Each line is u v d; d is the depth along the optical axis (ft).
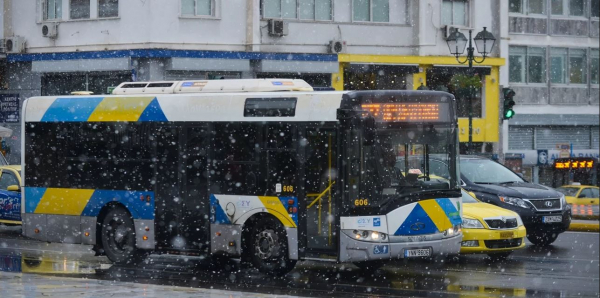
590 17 184.03
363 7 152.87
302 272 66.59
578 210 130.82
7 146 148.46
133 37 136.46
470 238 69.72
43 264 70.64
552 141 181.37
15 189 89.51
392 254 60.13
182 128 66.74
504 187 83.30
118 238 70.79
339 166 59.67
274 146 62.49
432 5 157.89
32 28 145.07
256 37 141.28
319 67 145.69
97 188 71.10
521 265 70.23
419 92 61.72
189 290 51.83
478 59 164.14
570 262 72.18
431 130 62.03
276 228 62.85
